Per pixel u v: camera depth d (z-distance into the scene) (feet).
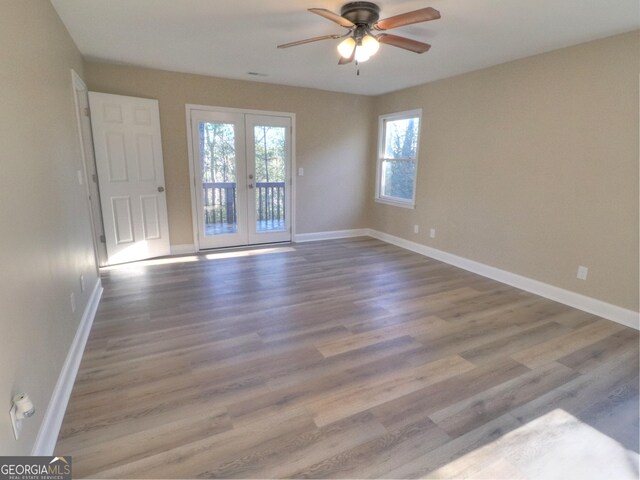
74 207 8.80
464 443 5.63
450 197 15.08
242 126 16.34
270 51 11.64
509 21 8.85
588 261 10.52
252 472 5.03
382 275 13.65
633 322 9.59
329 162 18.88
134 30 9.87
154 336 8.75
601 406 6.52
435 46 10.76
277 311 10.27
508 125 12.45
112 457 5.21
